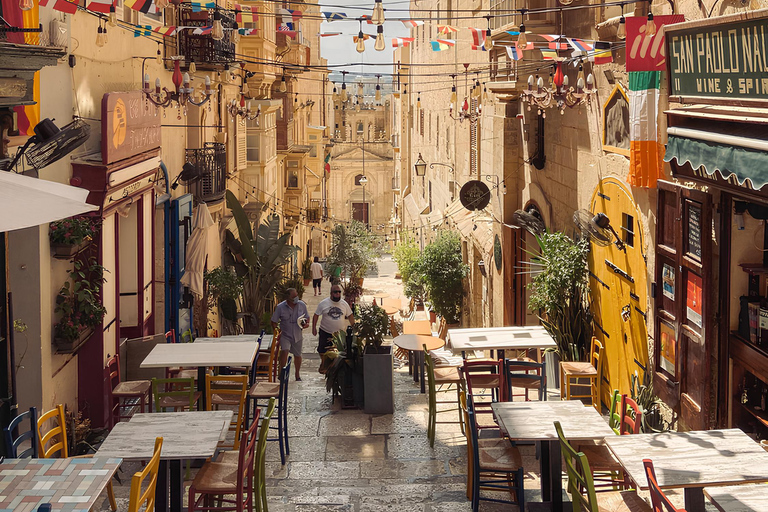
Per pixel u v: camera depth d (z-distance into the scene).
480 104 20.83
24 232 8.78
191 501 6.54
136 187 12.39
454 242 23.88
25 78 7.46
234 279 18.52
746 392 7.71
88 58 10.56
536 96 11.05
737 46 6.57
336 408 11.78
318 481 8.80
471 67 22.52
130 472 8.79
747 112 6.53
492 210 18.70
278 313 13.66
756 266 7.55
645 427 8.91
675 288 8.54
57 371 9.55
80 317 9.70
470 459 7.93
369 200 79.38
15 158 7.54
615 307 10.77
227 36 17.98
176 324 15.59
